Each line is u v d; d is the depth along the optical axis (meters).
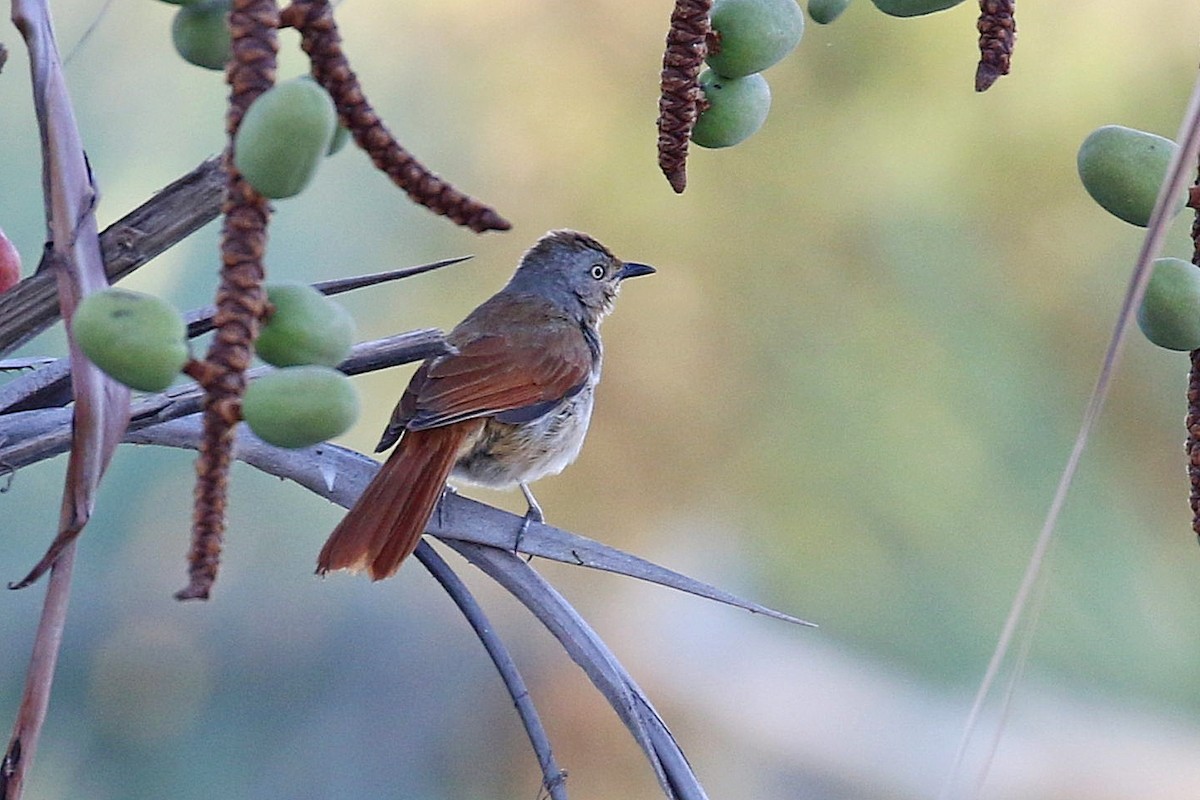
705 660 22.58
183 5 7.97
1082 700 19.45
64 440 8.15
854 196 18.84
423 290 19.19
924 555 19.30
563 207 19.17
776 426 19.19
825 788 21.56
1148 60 18.14
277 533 19.64
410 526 10.00
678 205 19.08
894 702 20.72
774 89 18.92
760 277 19.09
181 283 16.42
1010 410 18.77
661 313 19.06
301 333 7.90
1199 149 7.88
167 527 18.61
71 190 8.01
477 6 19.53
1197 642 19.27
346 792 19.31
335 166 18.97
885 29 18.59
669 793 8.17
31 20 8.01
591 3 19.38
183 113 17.56
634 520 19.44
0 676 17.81
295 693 19.38
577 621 8.23
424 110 19.41
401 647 20.09
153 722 18.55
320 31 7.88
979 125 18.55
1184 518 19.11
